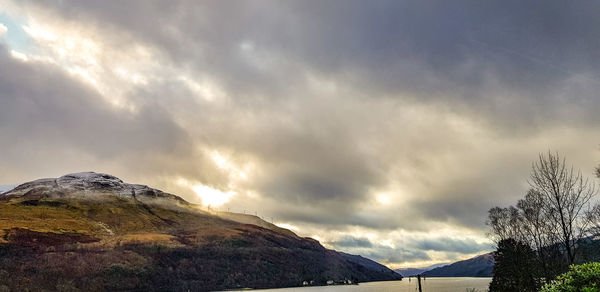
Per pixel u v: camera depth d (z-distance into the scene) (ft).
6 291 500.74
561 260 107.76
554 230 102.06
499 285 174.29
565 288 45.55
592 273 44.27
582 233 89.45
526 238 133.69
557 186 90.02
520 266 146.72
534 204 114.42
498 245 159.22
